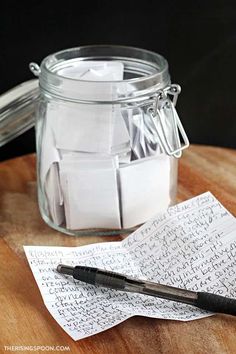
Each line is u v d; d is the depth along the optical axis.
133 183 0.54
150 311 0.47
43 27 0.68
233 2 0.69
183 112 0.74
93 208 0.54
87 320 0.46
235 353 0.44
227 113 0.74
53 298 0.48
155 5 0.68
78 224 0.55
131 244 0.53
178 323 0.46
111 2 0.68
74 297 0.48
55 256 0.51
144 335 0.45
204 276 0.50
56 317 0.46
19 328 0.46
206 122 0.74
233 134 0.75
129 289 0.48
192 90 0.73
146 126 0.55
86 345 0.44
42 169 0.56
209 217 0.54
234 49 0.71
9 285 0.50
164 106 0.55
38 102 0.57
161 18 0.69
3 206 0.60
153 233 0.53
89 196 0.54
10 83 0.70
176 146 0.56
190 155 0.68
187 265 0.51
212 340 0.45
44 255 0.51
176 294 0.47
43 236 0.56
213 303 0.46
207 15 0.69
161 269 0.51
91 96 0.52
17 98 0.59
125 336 0.45
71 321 0.46
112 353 0.44
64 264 0.51
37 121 0.57
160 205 0.57
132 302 0.48
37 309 0.47
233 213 0.58
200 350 0.44
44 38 0.69
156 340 0.45
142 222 0.56
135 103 0.53
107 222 0.55
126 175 0.54
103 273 0.48
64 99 0.52
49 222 0.57
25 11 0.67
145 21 0.69
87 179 0.53
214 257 0.51
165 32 0.70
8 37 0.68
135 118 0.54
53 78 0.53
